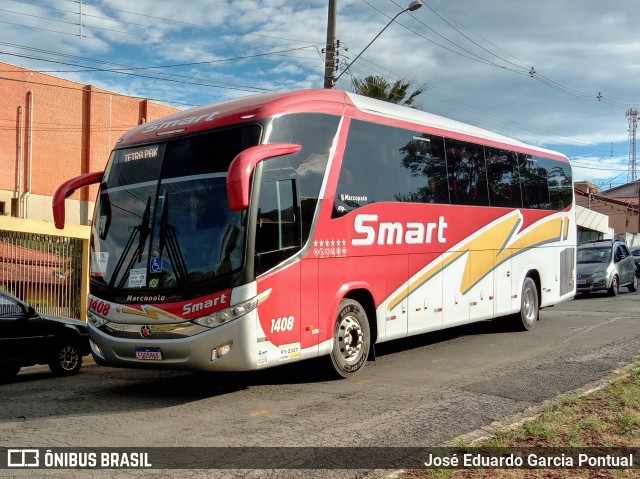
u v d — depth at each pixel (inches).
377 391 327.0
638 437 235.9
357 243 365.4
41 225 613.6
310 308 331.9
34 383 389.7
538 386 327.9
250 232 303.0
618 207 2440.9
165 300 308.8
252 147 296.2
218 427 266.7
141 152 343.6
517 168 537.3
